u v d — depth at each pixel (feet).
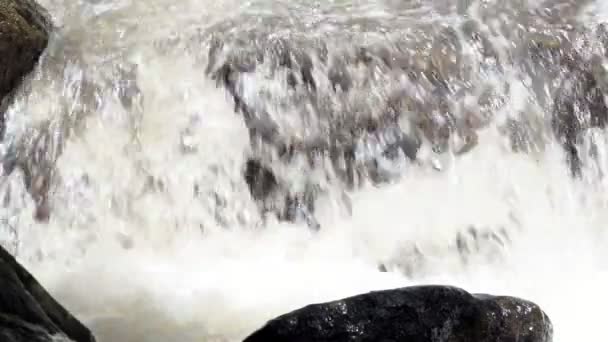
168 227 12.20
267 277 11.69
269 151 12.31
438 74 12.55
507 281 12.08
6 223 12.29
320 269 11.94
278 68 12.50
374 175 12.32
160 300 11.13
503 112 12.46
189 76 12.59
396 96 12.44
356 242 12.18
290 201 12.25
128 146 12.38
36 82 12.64
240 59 12.56
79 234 12.21
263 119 12.37
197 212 12.24
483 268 12.17
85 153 12.38
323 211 12.25
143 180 12.30
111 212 12.26
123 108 12.47
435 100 12.45
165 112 12.46
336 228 12.22
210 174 12.31
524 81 12.59
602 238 12.35
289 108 12.40
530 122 12.47
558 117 12.50
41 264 12.03
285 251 12.11
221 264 11.91
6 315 7.72
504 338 8.71
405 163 12.34
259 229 12.21
